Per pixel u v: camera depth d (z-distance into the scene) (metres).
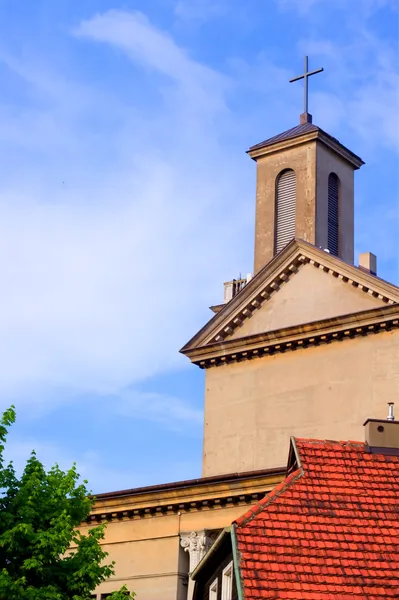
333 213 64.19
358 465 38.53
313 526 35.91
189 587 54.50
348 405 56.56
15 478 45.25
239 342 60.59
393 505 37.19
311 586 34.12
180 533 55.56
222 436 60.47
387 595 34.28
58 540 43.09
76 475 46.31
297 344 58.88
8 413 45.78
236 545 34.78
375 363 56.19
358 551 35.34
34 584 43.09
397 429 39.62
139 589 56.09
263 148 65.50
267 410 59.28
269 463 58.38
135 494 56.91
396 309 55.59
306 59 67.19
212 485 54.56
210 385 61.72
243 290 60.75
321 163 63.94
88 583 43.72
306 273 59.38
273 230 64.25
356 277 57.31
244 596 33.44
